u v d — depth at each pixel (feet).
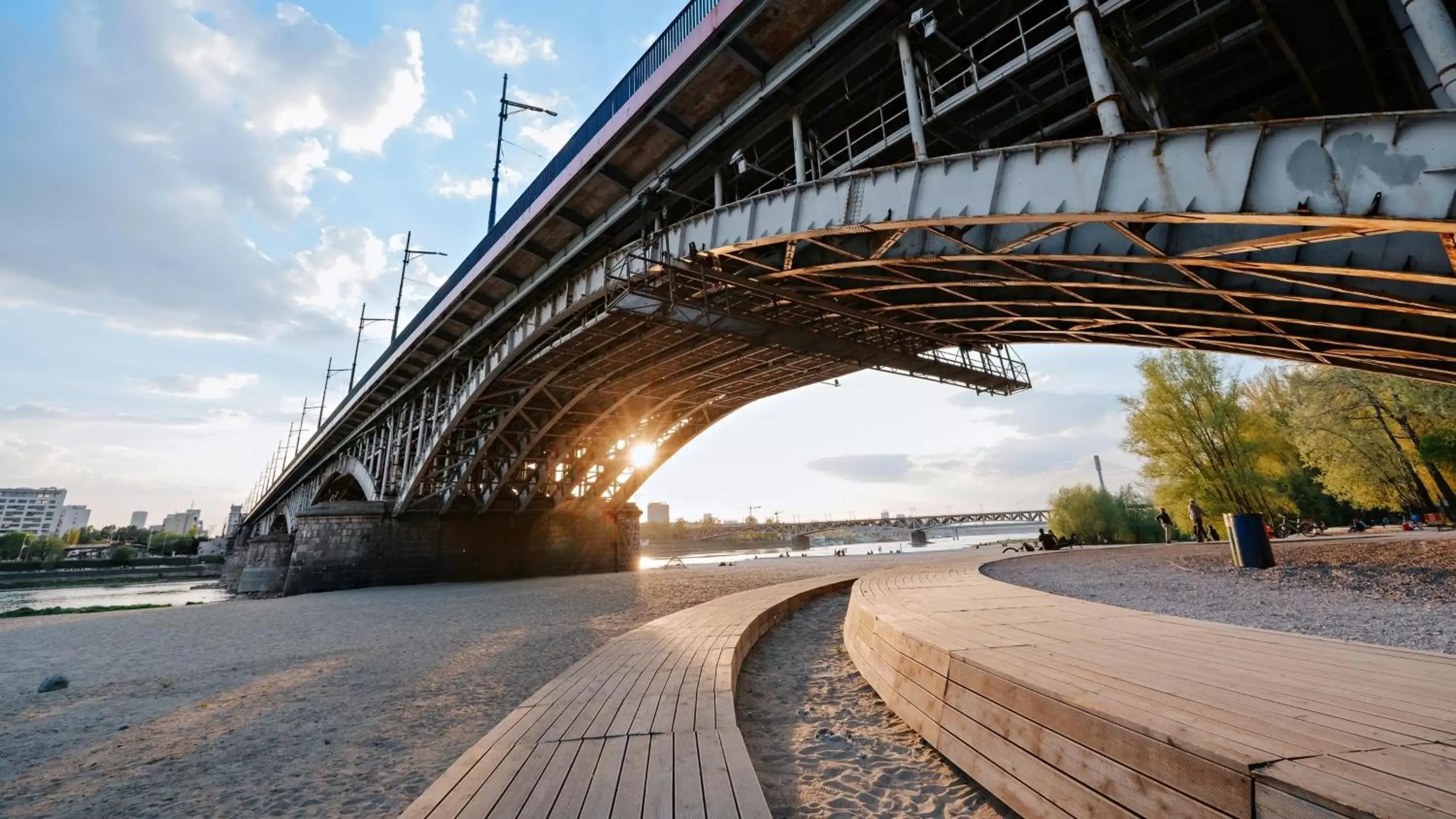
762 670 28.94
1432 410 87.35
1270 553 51.03
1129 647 16.16
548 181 78.64
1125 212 34.40
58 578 309.63
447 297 106.93
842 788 15.14
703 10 54.19
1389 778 7.04
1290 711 10.02
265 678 36.09
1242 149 30.66
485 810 10.54
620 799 10.96
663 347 101.50
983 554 110.01
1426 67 29.27
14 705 31.01
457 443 134.10
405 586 130.52
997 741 13.42
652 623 34.76
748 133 60.44
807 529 474.49
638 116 61.57
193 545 506.48
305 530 131.23
